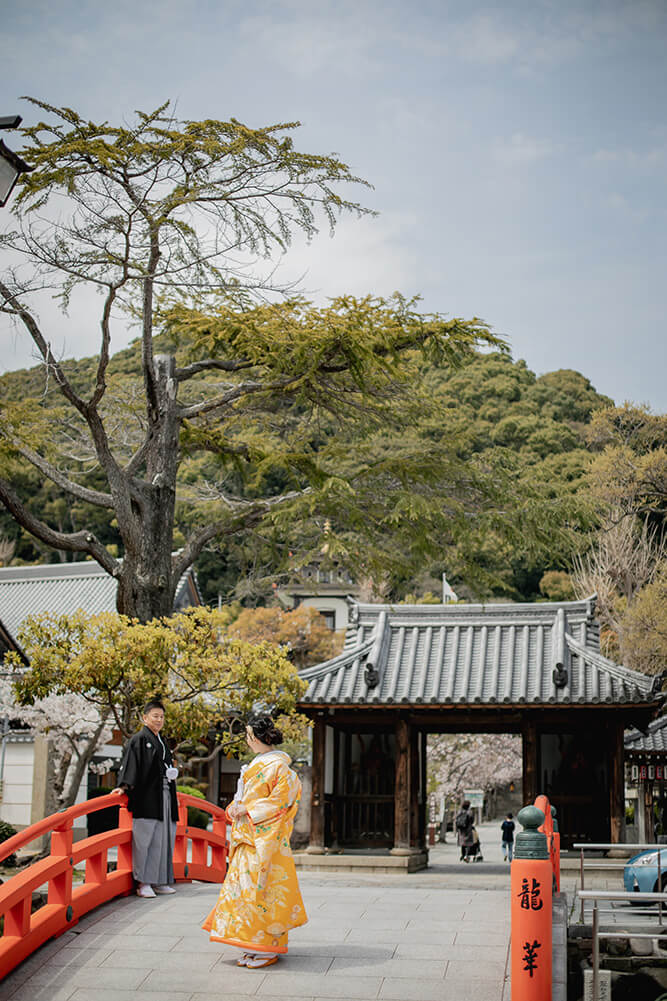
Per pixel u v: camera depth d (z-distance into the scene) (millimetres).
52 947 7227
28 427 13828
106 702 12500
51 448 14922
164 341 18031
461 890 10156
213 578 44688
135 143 12484
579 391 62812
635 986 8602
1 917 8078
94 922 7844
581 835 17359
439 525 15445
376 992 6352
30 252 12234
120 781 8844
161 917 8023
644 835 23922
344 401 16359
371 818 18484
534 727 17453
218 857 10977
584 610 19328
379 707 17500
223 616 12812
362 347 14398
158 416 15461
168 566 15109
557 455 49062
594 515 16359
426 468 15945
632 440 41938
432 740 35812
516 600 46969
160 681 12219
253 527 16281
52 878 7605
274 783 6770
